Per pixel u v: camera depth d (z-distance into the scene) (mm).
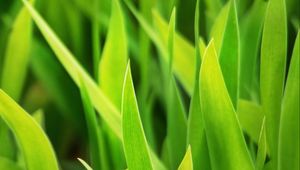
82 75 527
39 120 625
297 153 496
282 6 486
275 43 492
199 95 482
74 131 811
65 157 808
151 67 737
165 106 695
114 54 577
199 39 523
